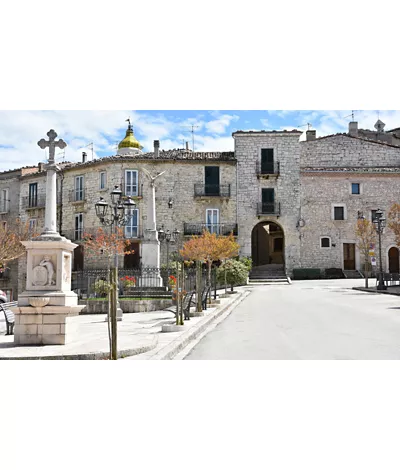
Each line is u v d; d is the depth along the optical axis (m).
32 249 7.68
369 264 34.06
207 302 16.28
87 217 35.03
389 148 35.81
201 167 34.41
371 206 34.56
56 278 7.66
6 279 37.44
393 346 7.73
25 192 38.69
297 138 34.84
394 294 19.28
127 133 40.94
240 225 34.16
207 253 21.66
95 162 34.56
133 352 7.06
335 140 35.78
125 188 33.84
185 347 8.05
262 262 42.22
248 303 17.23
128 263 33.47
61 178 36.84
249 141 34.75
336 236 34.31
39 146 8.13
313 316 12.28
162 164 34.28
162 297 17.84
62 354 6.63
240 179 34.50
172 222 33.94
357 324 10.52
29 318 7.52
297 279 33.47
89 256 32.50
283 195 34.44
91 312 15.98
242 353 7.37
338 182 34.69
